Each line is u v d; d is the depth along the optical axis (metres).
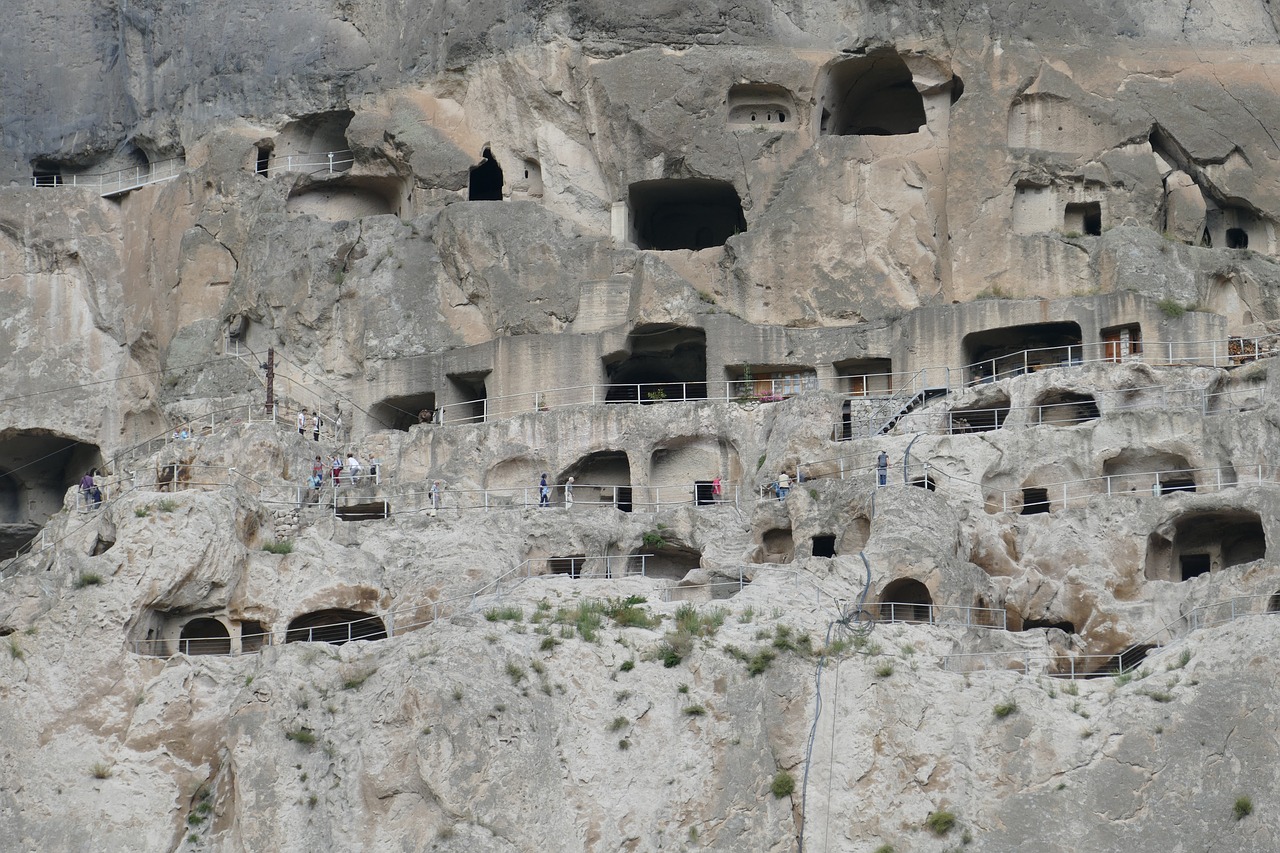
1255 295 159.88
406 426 169.62
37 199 186.62
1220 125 165.25
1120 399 147.12
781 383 161.75
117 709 131.50
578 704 125.50
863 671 124.19
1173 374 147.38
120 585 133.75
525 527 146.88
